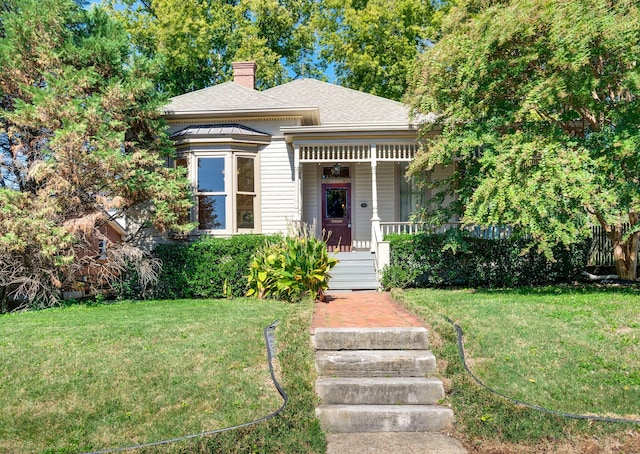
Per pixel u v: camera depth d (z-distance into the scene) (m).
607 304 7.37
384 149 12.55
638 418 4.14
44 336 6.39
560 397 4.48
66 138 9.43
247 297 10.38
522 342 5.63
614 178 8.25
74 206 10.33
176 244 11.59
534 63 9.34
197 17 24.58
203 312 8.05
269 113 12.69
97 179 10.22
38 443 3.93
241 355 5.44
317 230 14.80
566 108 10.02
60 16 11.03
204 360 5.31
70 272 10.33
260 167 12.95
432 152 9.92
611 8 8.41
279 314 7.60
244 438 3.94
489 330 6.05
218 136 12.23
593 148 8.78
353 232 14.65
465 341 5.71
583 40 8.11
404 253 11.43
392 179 14.62
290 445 3.96
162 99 11.64
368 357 5.25
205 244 11.15
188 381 4.84
